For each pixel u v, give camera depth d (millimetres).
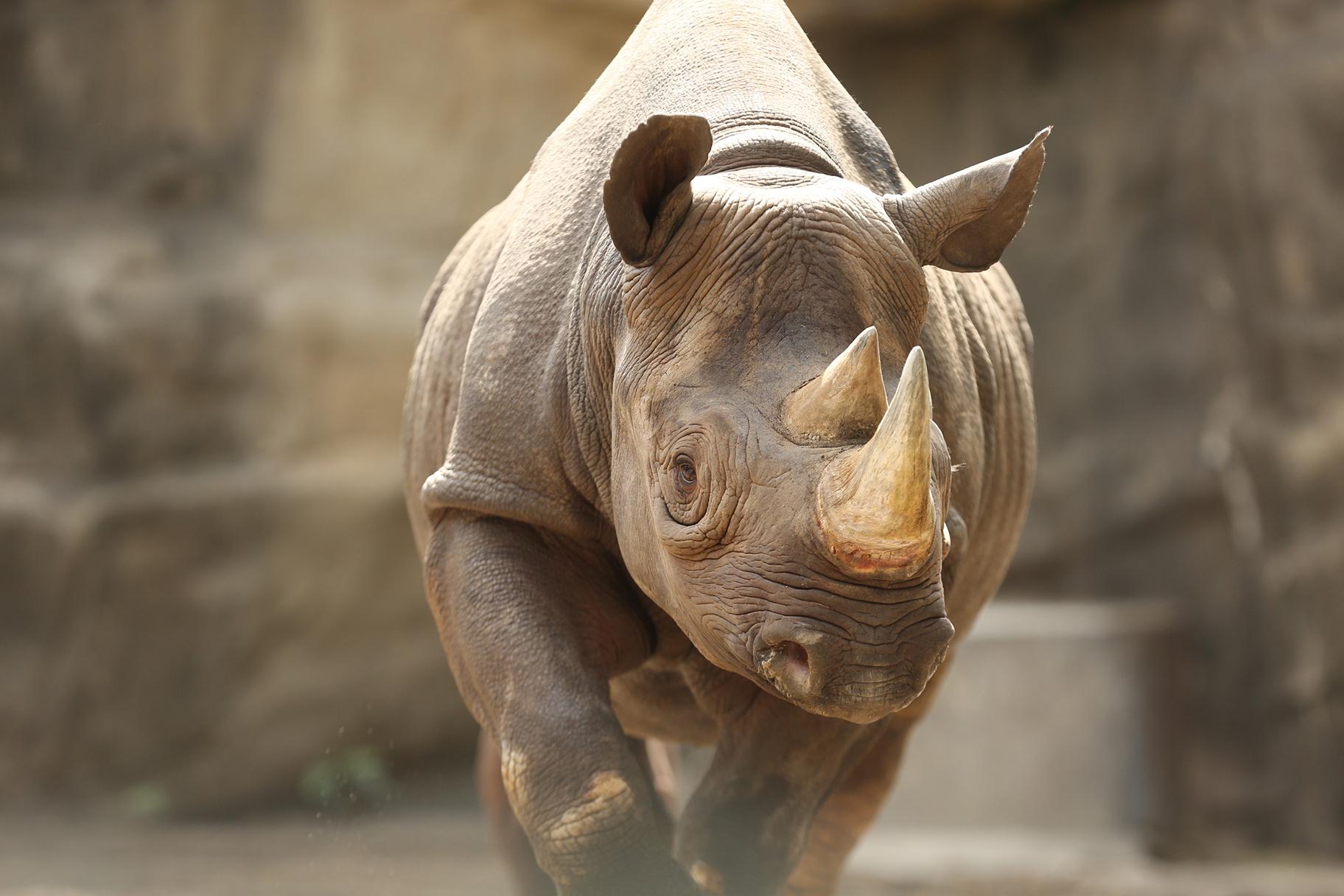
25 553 34844
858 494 7965
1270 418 34375
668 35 11836
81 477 35906
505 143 40812
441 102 40156
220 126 38875
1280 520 33906
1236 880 26391
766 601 8430
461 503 11375
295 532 36344
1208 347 35625
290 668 36375
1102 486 36312
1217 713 34312
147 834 32062
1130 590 35906
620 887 9984
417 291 39031
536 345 11305
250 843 30484
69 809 34344
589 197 11477
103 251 37094
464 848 30531
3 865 26250
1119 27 37750
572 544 11414
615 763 10234
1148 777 32031
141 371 36219
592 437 10789
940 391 11477
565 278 11312
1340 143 34250
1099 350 37094
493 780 15500
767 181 9930
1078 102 38219
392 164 39719
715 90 11133
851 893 24062
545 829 10133
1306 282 34312
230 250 37812
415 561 37906
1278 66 35156
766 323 9055
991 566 14375
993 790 31812
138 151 38781
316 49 39000
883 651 8266
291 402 36906
